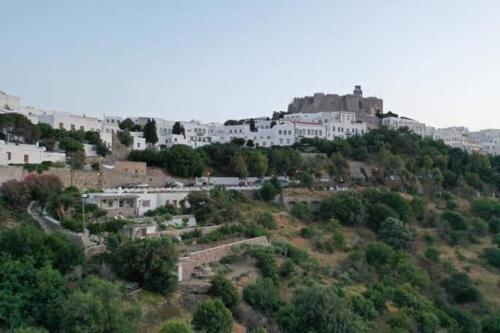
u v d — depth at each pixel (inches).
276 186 5393.7
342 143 7273.6
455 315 3548.2
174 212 4003.4
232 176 5944.9
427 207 5940.0
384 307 3253.0
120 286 2250.2
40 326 1913.1
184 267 2709.2
